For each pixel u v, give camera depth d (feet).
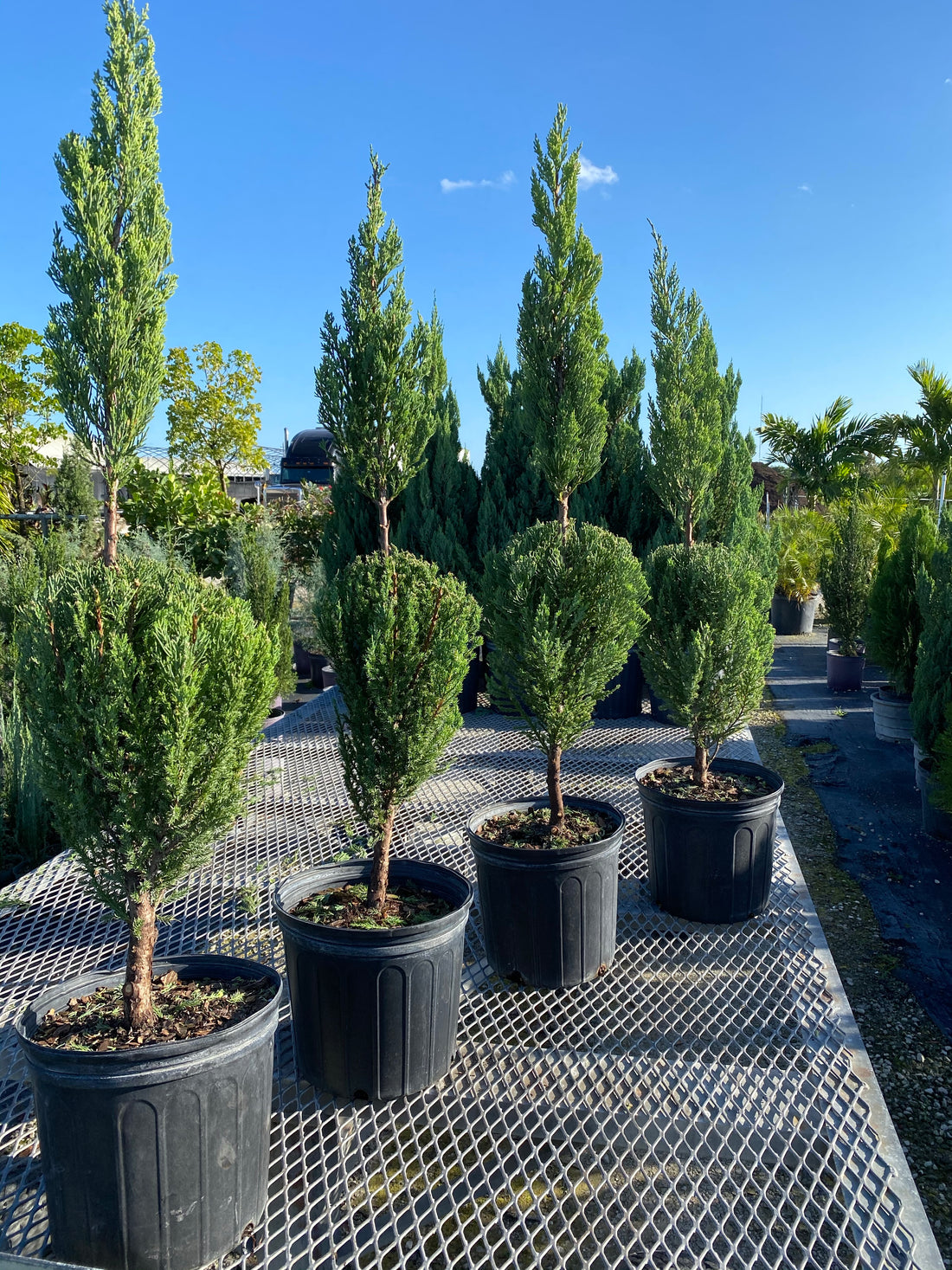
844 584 35.12
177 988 8.21
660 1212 7.47
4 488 60.13
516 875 11.20
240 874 14.23
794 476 69.41
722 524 29.19
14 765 17.17
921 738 19.03
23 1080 9.14
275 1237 7.35
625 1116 8.63
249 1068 7.16
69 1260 6.88
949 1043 11.01
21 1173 7.98
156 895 7.72
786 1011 10.50
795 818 20.03
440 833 16.10
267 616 29.78
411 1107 8.99
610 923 11.64
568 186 14.83
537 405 15.46
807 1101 8.72
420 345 14.20
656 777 15.07
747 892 12.87
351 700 9.92
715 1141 8.26
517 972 11.53
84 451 9.73
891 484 63.21
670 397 20.49
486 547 28.60
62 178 9.56
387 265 13.71
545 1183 8.04
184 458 85.81
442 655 9.67
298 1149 8.41
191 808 7.56
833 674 35.22
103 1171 6.66
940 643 18.75
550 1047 9.92
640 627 12.67
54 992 7.89
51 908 13.07
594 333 15.01
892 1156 7.86
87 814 7.28
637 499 29.43
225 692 7.39
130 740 7.11
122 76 9.65
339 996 8.88
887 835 18.85
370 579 10.00
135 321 9.73
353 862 10.97
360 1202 7.62
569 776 19.81
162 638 7.08
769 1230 7.11
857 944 13.79
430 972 8.98
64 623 7.32
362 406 13.67
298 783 19.12
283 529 44.34
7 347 59.57
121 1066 6.56
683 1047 9.93
